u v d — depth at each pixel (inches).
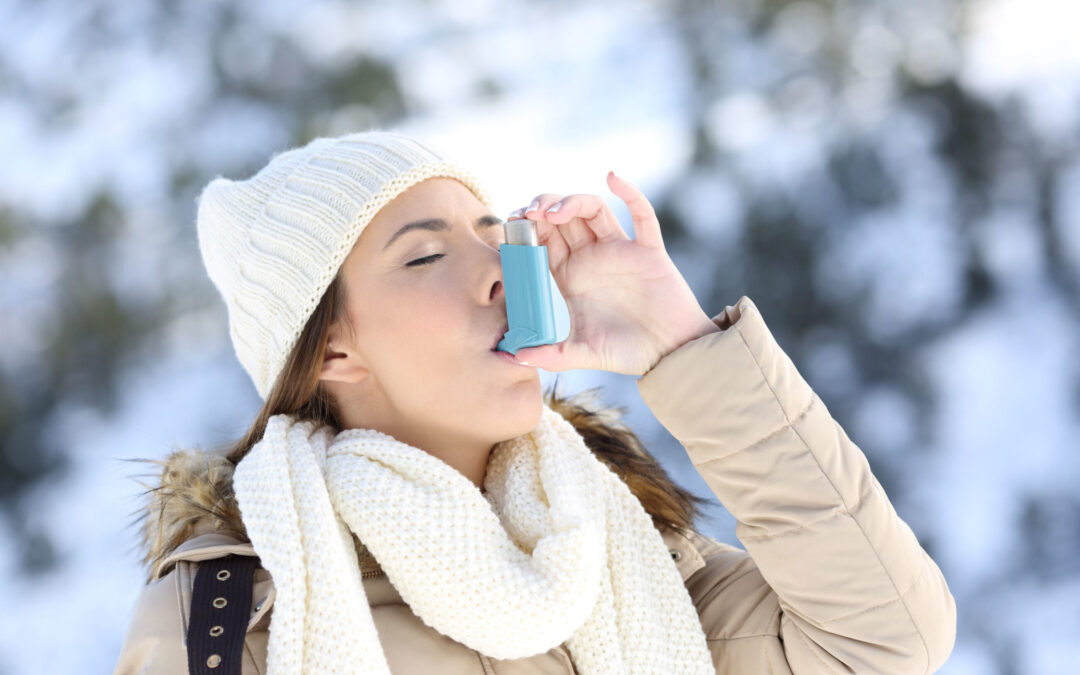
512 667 55.6
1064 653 172.6
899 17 240.8
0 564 212.2
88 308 236.7
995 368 207.9
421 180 59.4
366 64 254.8
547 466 58.4
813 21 243.1
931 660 56.2
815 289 211.9
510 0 288.4
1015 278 220.2
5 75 261.1
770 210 218.7
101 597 201.8
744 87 242.7
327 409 61.4
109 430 226.1
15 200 245.1
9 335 235.1
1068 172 228.1
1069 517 190.9
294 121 247.1
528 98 277.9
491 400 55.7
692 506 66.9
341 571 51.7
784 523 55.7
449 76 274.5
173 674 51.4
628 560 59.0
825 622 55.6
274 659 49.6
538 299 54.7
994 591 183.5
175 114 250.7
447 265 57.3
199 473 58.6
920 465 200.1
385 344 57.2
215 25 259.9
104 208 242.4
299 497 53.8
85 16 266.5
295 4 262.4
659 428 172.6
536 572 53.4
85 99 257.6
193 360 235.0
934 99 233.9
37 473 224.2
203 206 66.8
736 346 55.3
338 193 58.6
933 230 221.1
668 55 273.6
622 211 242.2
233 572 53.9
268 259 60.3
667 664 56.8
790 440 55.4
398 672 53.8
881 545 55.2
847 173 224.7
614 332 57.2
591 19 289.4
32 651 191.3
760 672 59.4
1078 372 205.9
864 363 209.0
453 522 53.9
